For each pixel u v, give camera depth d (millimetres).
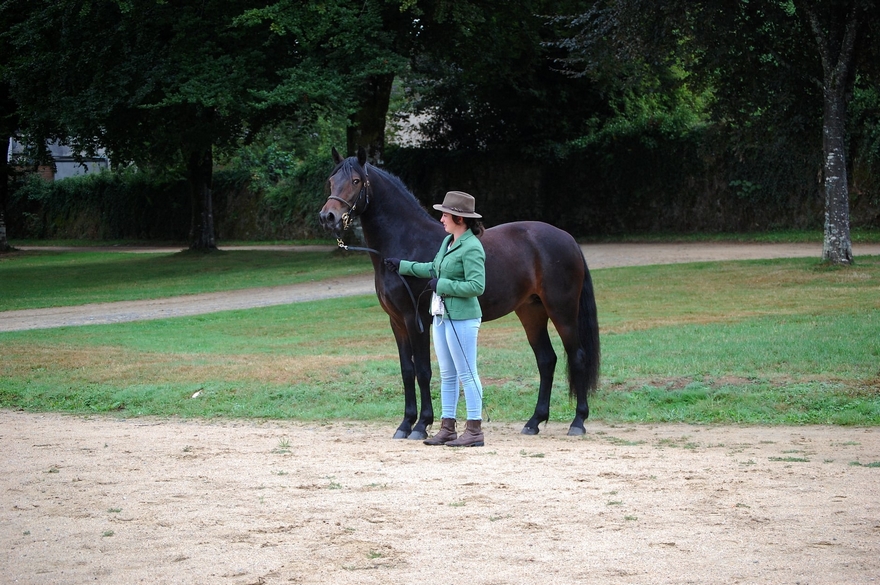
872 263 21438
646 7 21656
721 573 3996
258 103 27328
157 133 30969
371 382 11555
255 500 5543
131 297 24250
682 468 6480
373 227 8508
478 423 7863
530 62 34531
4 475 6531
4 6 30109
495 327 16453
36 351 14586
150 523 5027
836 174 21047
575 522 4887
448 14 29109
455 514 5094
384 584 3938
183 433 8906
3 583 4066
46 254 44500
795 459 6879
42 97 30359
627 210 38625
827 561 4137
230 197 53562
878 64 21375
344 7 27078
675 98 37375
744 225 35625
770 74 22656
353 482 6055
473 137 41250
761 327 14070
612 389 10680
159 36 29141
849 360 11117
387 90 31500
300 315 19328
